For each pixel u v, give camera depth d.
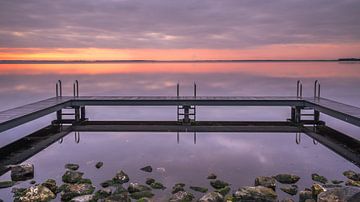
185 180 9.24
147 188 8.37
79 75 69.06
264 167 10.48
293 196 8.09
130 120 19.88
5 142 14.03
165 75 69.25
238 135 15.43
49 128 17.20
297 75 63.53
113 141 14.24
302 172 9.96
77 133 15.97
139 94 33.00
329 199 6.78
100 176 9.65
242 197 7.67
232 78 57.62
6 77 60.84
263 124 18.20
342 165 10.67
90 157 11.70
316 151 12.48
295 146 13.28
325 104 16.00
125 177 9.21
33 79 55.34
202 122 18.80
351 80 48.75
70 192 7.95
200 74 72.81
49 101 17.44
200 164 10.80
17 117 12.47
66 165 10.54
